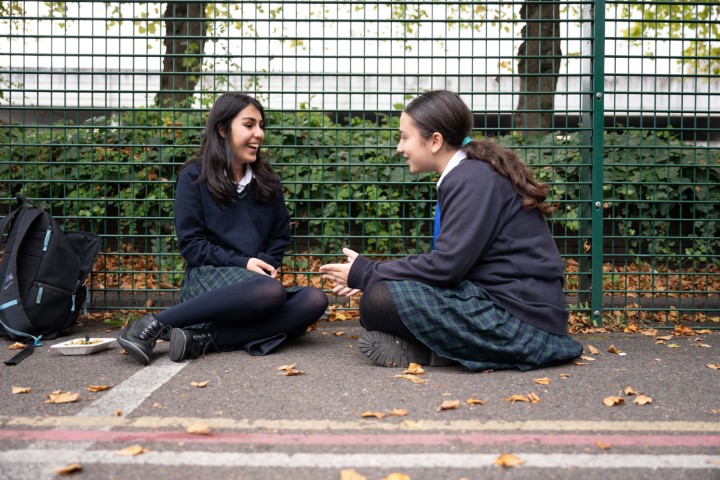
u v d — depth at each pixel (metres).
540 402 2.28
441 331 2.68
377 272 2.80
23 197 3.61
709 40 3.75
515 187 2.79
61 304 3.51
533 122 7.68
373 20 3.89
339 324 4.06
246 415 2.11
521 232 2.78
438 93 2.89
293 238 4.90
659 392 2.42
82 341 3.16
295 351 3.18
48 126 4.01
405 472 1.65
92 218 4.13
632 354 3.17
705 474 1.65
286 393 2.37
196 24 8.36
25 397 2.33
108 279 4.94
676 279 5.11
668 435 1.95
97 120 4.82
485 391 2.41
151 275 4.96
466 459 1.74
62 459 1.72
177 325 2.96
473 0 3.93
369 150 4.81
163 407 2.20
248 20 3.90
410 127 2.90
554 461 1.73
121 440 1.87
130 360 2.94
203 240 3.24
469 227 2.66
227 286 3.00
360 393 2.37
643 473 1.65
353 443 1.86
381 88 8.22
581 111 3.91
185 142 4.80
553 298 2.81
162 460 1.72
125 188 4.85
